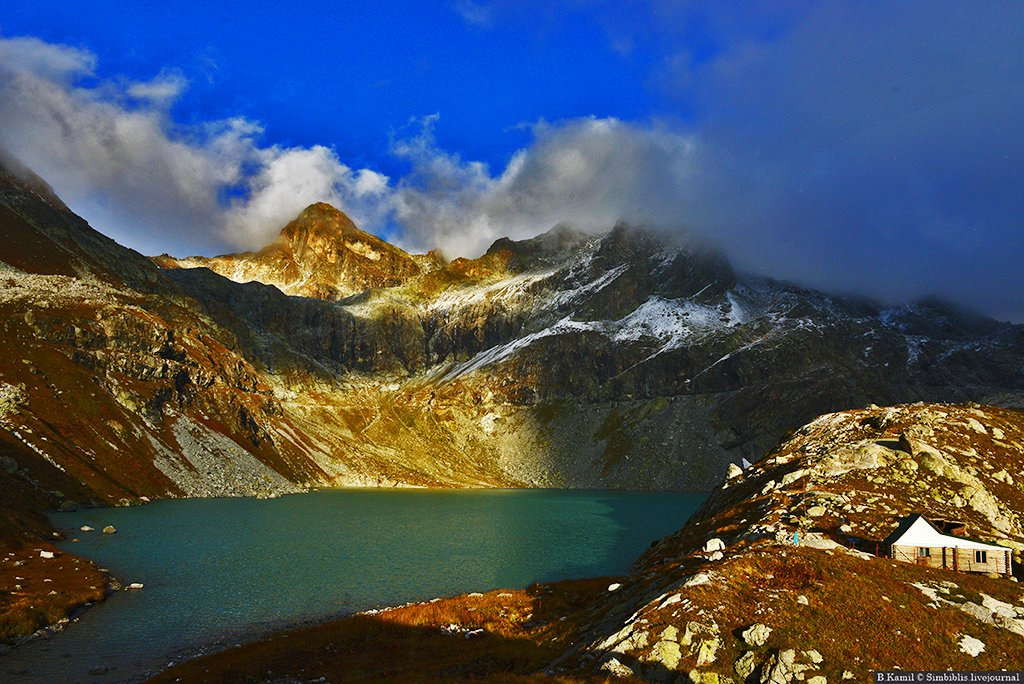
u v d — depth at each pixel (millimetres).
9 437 129500
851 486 74000
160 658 51938
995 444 84062
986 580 47344
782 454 104250
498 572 91875
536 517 166250
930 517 62719
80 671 48156
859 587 42562
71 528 105875
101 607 65750
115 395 179750
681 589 43156
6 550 79562
